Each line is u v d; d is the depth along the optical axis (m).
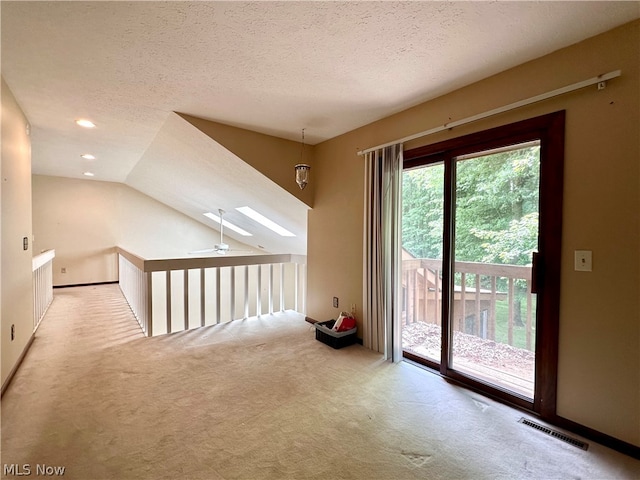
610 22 1.55
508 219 2.16
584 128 1.70
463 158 2.39
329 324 3.35
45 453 1.53
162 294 6.12
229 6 1.46
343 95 2.42
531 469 1.48
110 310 4.36
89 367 2.54
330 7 1.46
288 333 3.46
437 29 1.62
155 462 1.50
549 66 1.84
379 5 1.45
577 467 1.49
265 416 1.89
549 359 1.85
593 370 1.69
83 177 6.00
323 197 3.57
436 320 2.86
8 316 2.27
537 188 1.99
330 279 3.51
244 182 3.83
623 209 1.58
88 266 6.18
